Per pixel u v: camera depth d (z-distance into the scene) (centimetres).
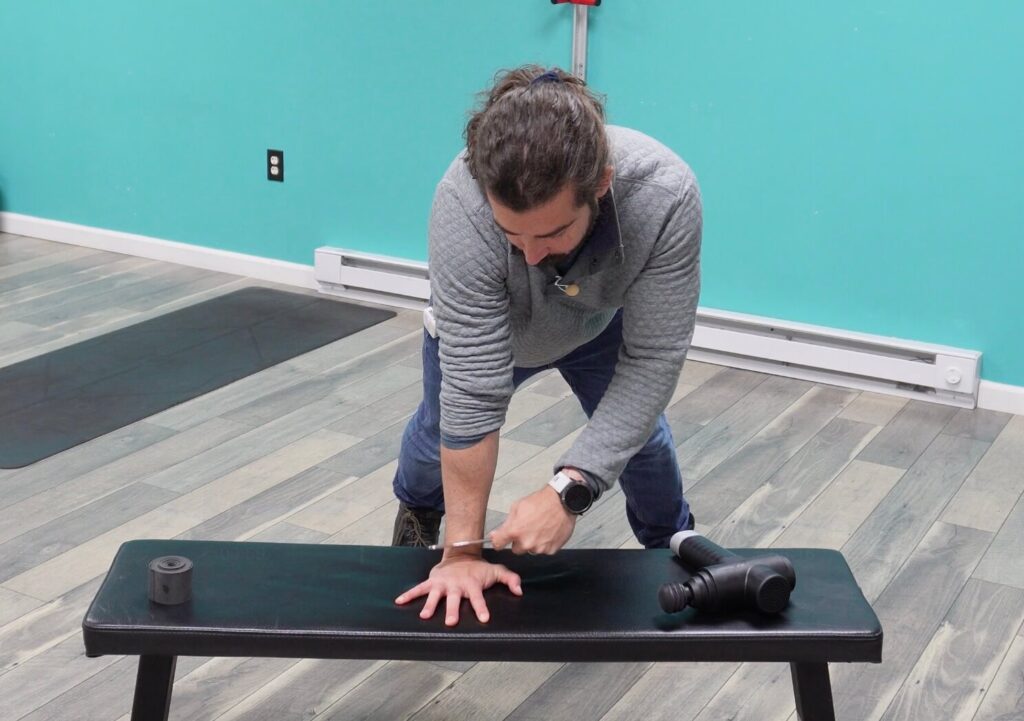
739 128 348
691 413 328
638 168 151
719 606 156
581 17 357
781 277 356
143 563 167
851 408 334
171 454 296
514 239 140
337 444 304
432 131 398
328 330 390
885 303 344
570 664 216
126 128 455
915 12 317
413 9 388
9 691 203
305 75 413
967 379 329
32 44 463
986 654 218
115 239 470
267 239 441
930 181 328
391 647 153
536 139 128
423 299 411
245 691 206
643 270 159
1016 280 325
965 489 285
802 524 266
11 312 397
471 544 165
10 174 488
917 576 245
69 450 296
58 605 229
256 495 276
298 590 162
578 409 330
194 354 364
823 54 331
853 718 200
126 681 207
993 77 313
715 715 201
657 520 220
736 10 339
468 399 160
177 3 428
